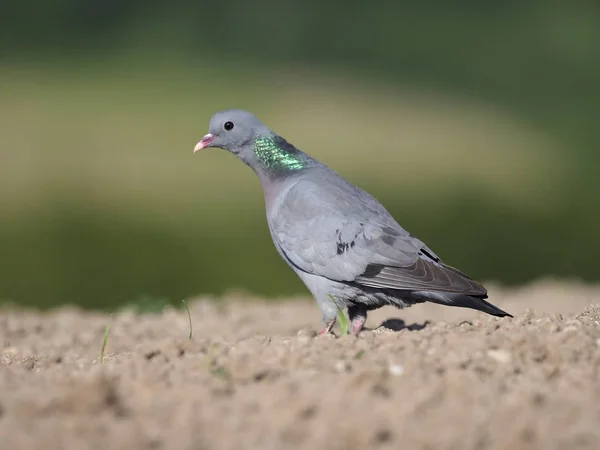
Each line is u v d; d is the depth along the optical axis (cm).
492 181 3631
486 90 5006
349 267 772
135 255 2694
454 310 1145
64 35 5588
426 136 4200
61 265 2655
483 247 3147
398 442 495
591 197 3494
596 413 519
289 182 829
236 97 4769
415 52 5409
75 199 3164
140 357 650
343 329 734
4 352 825
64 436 509
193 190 3338
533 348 613
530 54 5253
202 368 602
